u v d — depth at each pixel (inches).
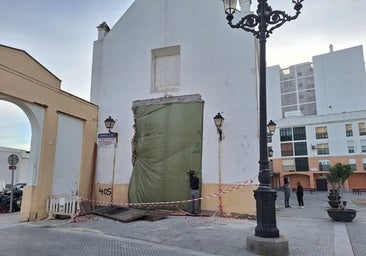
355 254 218.8
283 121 1979.6
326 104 2256.4
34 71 377.7
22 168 1117.7
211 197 410.0
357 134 1761.8
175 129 446.6
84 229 302.8
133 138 477.1
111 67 519.8
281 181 1915.6
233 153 411.8
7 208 464.1
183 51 471.5
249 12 440.8
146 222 346.0
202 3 471.8
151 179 444.5
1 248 222.8
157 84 493.0
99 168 487.5
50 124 389.4
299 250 226.5
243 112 417.7
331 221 382.3
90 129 480.1
